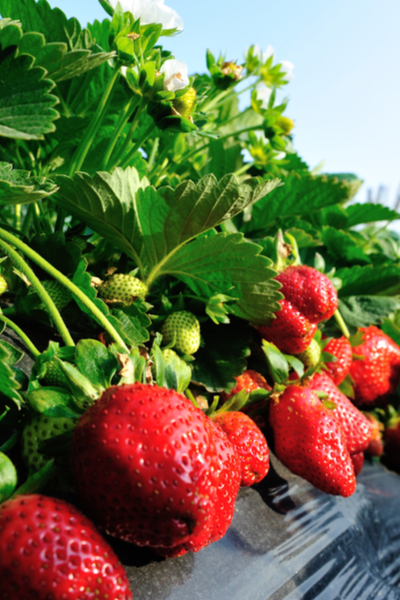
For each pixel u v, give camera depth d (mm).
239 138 406
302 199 328
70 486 183
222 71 291
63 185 218
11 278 258
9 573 147
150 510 167
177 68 228
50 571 150
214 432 198
